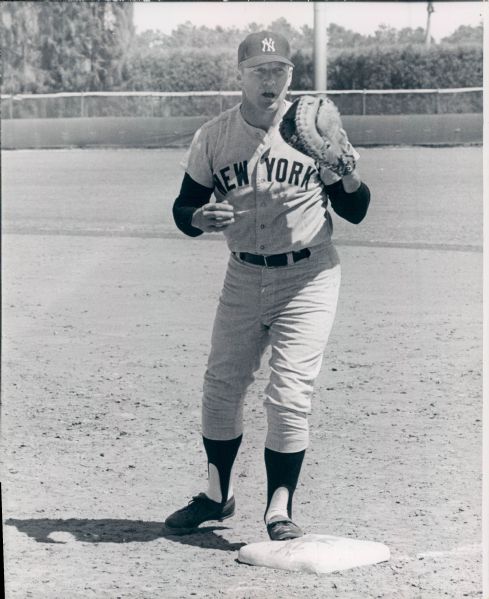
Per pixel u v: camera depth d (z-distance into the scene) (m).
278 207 3.39
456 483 4.20
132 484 4.28
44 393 5.62
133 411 5.36
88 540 3.66
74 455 4.64
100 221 12.19
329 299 3.48
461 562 3.41
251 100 3.36
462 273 8.81
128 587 3.21
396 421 5.05
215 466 3.68
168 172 16.45
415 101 19.56
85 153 19.64
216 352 3.58
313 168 3.40
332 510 3.93
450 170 15.25
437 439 4.77
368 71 19.64
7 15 20.28
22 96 20.27
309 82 17.95
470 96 19.34
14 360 6.34
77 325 7.32
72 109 20.70
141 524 3.84
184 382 5.92
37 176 16.19
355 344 6.62
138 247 10.51
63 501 4.05
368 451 4.63
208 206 3.33
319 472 4.36
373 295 8.07
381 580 3.26
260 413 5.62
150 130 20.20
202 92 20.08
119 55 20.80
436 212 11.95
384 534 3.65
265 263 3.44
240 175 3.41
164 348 6.70
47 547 3.57
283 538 3.47
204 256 10.09
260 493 4.27
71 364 6.30
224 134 3.45
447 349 6.45
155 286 8.67
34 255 10.06
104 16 20.47
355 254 9.77
